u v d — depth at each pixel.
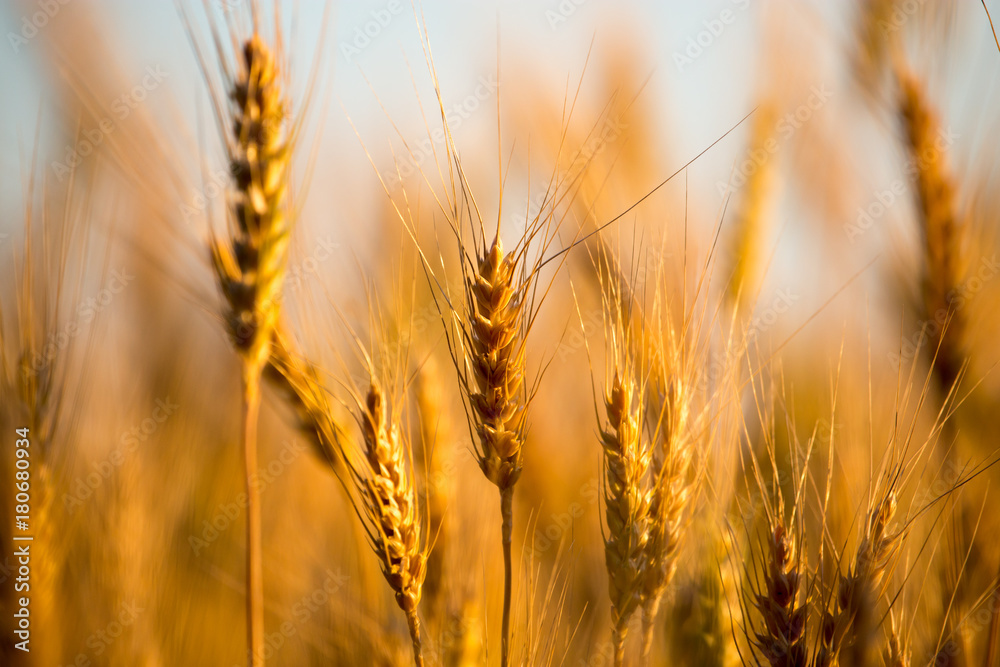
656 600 0.80
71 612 0.90
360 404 0.80
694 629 0.85
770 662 0.78
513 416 0.78
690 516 0.81
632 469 0.79
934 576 0.84
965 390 0.87
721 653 0.84
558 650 0.84
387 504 0.79
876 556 0.78
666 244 0.87
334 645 0.90
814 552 0.83
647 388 0.83
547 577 0.88
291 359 0.85
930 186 0.89
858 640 0.77
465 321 0.78
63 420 0.87
